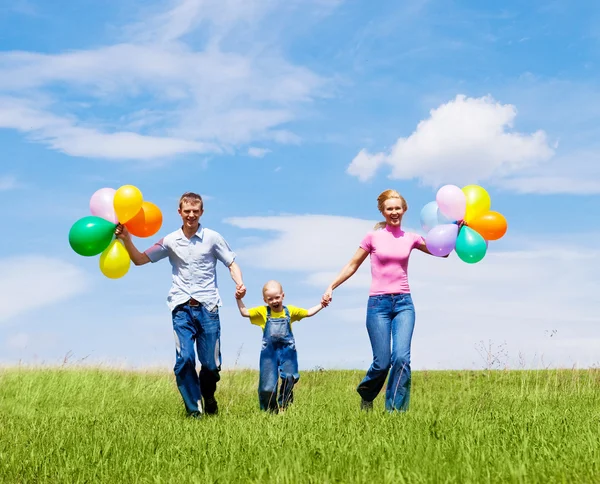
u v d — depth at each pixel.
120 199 6.60
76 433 5.58
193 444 4.77
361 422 5.55
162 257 7.16
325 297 7.27
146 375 13.07
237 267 7.27
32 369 12.51
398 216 6.92
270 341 7.23
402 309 6.73
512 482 3.37
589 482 3.38
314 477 3.52
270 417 6.45
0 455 4.66
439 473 3.51
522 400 8.45
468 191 7.10
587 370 11.99
